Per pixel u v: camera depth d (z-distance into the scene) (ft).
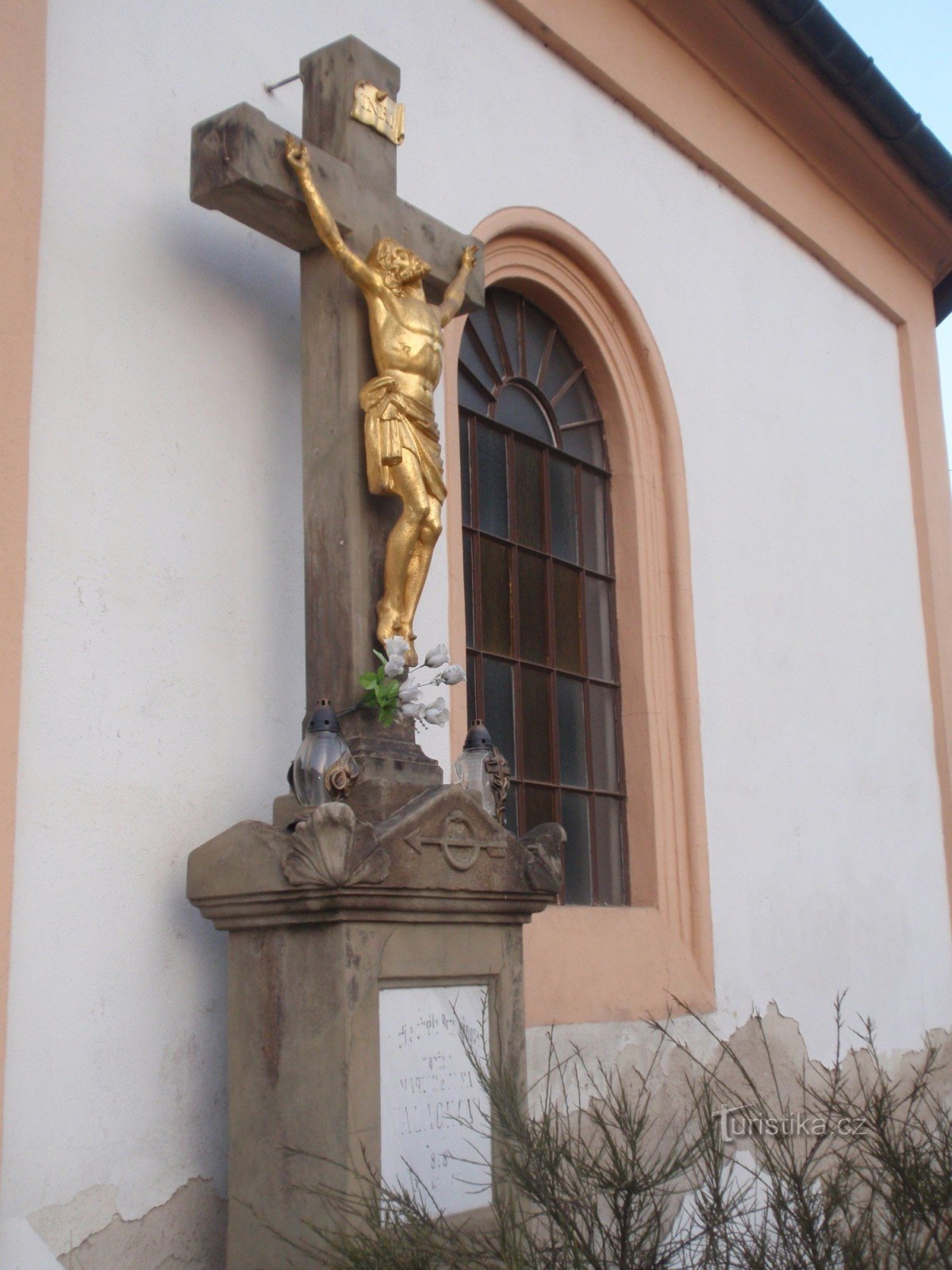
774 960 19.60
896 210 26.78
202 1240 10.71
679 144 21.01
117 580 11.05
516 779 16.61
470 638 16.26
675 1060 16.97
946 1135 10.07
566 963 15.72
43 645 10.42
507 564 17.16
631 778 18.40
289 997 10.03
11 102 10.72
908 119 24.31
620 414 19.19
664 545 19.34
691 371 20.40
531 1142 9.61
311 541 11.57
